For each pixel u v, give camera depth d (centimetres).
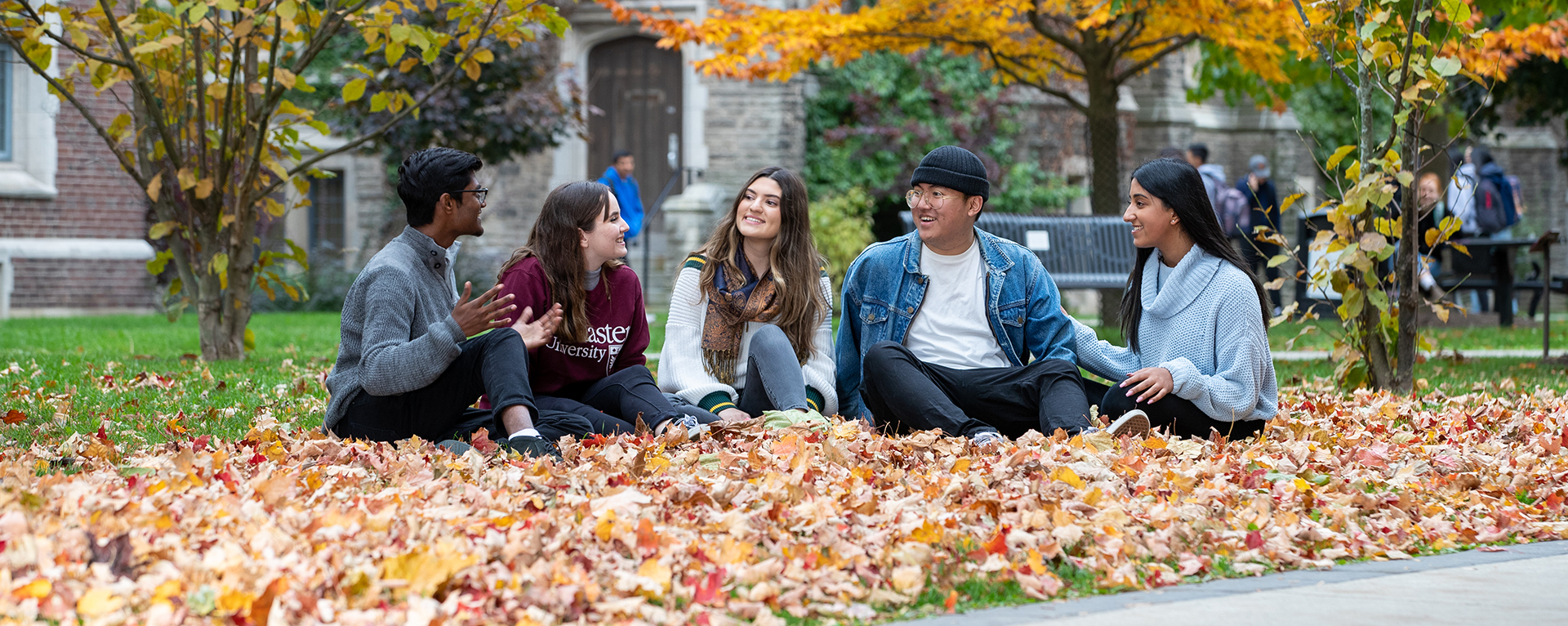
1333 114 2130
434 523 260
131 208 1495
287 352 794
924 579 242
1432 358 779
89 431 429
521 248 415
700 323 436
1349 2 557
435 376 368
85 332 991
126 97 1458
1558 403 526
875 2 1652
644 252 1612
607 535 256
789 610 224
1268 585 248
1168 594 240
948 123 1725
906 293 431
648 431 390
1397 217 637
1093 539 269
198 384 582
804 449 344
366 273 385
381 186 1719
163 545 235
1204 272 407
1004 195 1744
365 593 216
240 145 722
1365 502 316
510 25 690
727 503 293
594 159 1694
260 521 257
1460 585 247
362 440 384
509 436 361
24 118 1417
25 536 227
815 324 437
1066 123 1836
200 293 741
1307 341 1005
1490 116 1636
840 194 1678
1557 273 2417
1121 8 992
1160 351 416
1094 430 387
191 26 694
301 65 707
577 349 416
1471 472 369
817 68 1712
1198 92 1309
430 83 1305
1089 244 1087
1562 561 270
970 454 368
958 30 1127
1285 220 2053
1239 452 380
